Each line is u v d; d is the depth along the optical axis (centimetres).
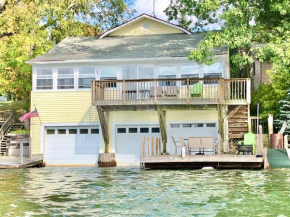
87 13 3803
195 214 1052
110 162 2653
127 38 3067
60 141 2772
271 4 2431
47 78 2778
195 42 2866
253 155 2103
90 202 1221
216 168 2211
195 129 2650
